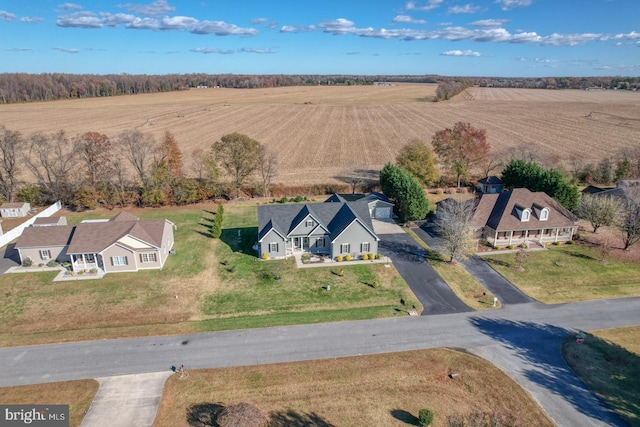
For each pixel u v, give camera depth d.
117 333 35.16
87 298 40.72
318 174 85.69
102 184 68.06
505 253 50.78
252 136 117.50
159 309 39.00
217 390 29.08
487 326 36.50
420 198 58.75
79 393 28.69
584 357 32.50
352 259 49.28
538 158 80.88
